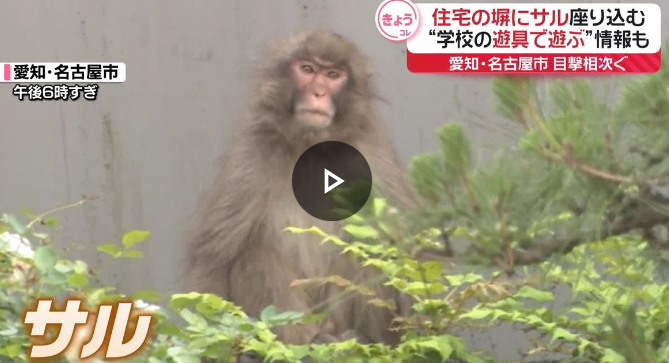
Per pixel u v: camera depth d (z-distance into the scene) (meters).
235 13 5.28
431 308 2.83
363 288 3.02
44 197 5.43
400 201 3.08
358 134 3.96
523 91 1.87
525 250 2.02
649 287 2.67
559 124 1.83
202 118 5.34
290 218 3.93
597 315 2.76
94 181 5.43
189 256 4.24
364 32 5.07
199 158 5.34
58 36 5.37
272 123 3.94
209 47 5.32
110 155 5.42
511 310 2.91
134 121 5.41
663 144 1.80
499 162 1.94
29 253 2.86
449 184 1.95
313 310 3.54
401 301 3.70
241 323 2.66
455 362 2.99
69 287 2.74
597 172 1.83
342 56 3.91
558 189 1.86
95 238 5.40
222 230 4.01
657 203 1.93
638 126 1.86
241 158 4.04
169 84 5.36
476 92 4.72
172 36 5.34
